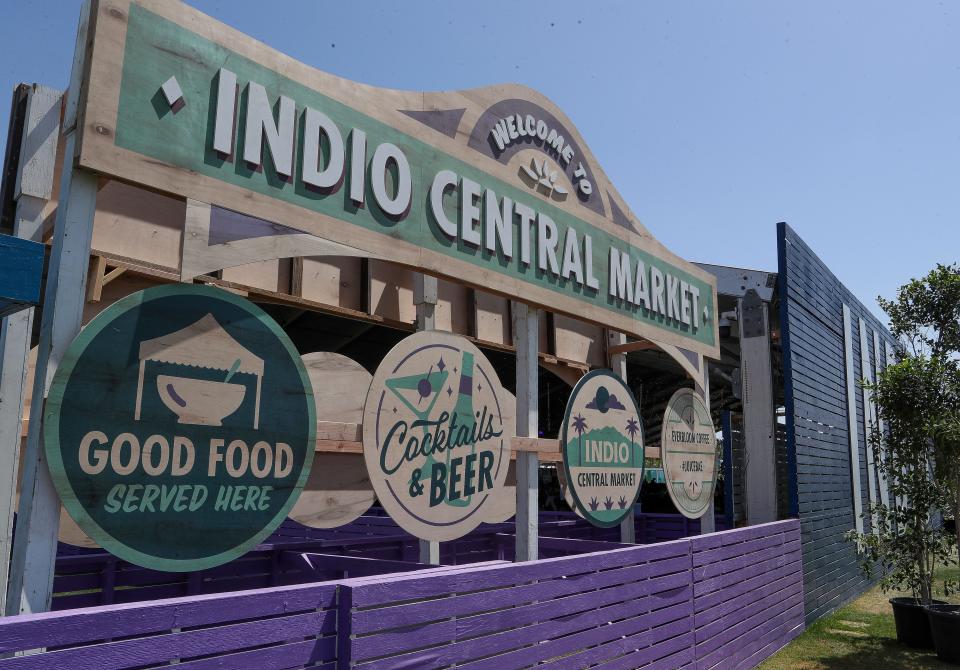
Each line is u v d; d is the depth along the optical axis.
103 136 3.20
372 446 4.26
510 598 4.05
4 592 3.29
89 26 3.27
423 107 5.07
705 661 6.05
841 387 12.41
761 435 10.13
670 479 7.43
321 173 4.20
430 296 5.41
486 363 5.17
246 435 3.54
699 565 6.17
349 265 5.90
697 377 8.32
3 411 3.41
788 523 8.73
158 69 3.46
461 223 5.21
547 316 7.64
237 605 2.85
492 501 5.09
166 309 3.32
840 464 11.74
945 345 9.23
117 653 2.47
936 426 8.01
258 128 3.87
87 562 4.94
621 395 6.79
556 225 6.22
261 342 3.65
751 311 10.41
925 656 7.80
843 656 7.73
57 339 3.02
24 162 3.63
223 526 3.40
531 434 5.74
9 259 2.48
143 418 3.18
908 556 9.03
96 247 4.23
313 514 4.36
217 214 3.63
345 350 10.45
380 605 3.32
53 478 2.88
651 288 7.59
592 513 6.18
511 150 5.85
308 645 3.08
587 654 4.58
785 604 8.30
